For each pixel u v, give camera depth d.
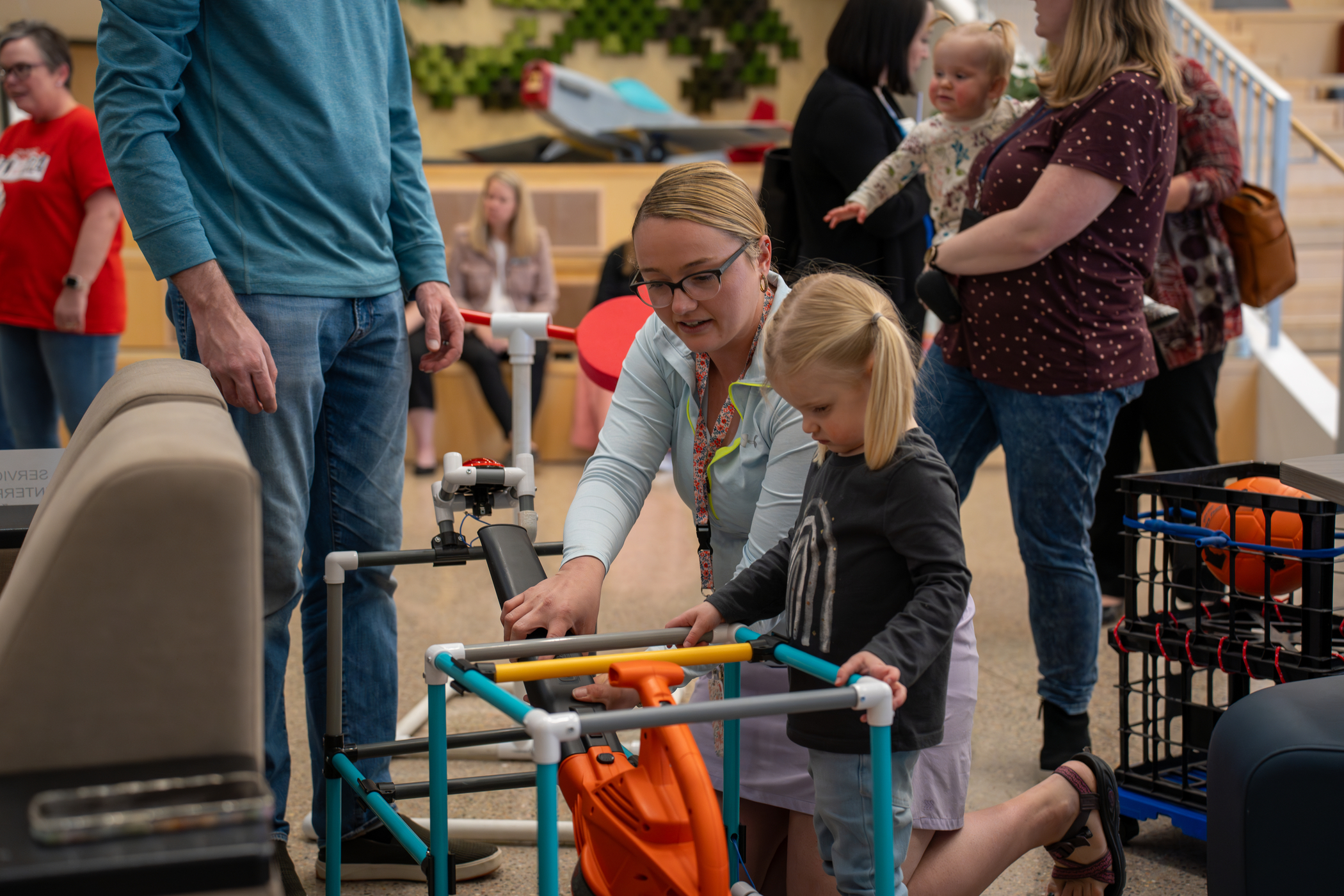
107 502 0.91
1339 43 8.07
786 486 1.45
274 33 1.58
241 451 1.01
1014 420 2.16
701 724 1.60
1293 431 5.11
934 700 1.28
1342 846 1.24
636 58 7.49
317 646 1.82
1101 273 2.08
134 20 1.49
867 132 2.89
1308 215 6.22
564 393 5.89
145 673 0.92
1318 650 1.67
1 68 3.53
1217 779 1.36
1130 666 2.83
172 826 0.80
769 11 7.46
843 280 1.29
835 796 1.29
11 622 0.91
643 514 4.86
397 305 1.79
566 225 6.30
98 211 3.54
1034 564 2.17
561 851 1.91
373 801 1.43
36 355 3.72
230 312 1.54
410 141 1.87
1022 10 5.12
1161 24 2.07
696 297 1.37
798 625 1.31
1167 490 1.84
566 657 1.27
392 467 1.82
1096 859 1.63
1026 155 2.12
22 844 0.79
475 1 7.32
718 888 1.02
